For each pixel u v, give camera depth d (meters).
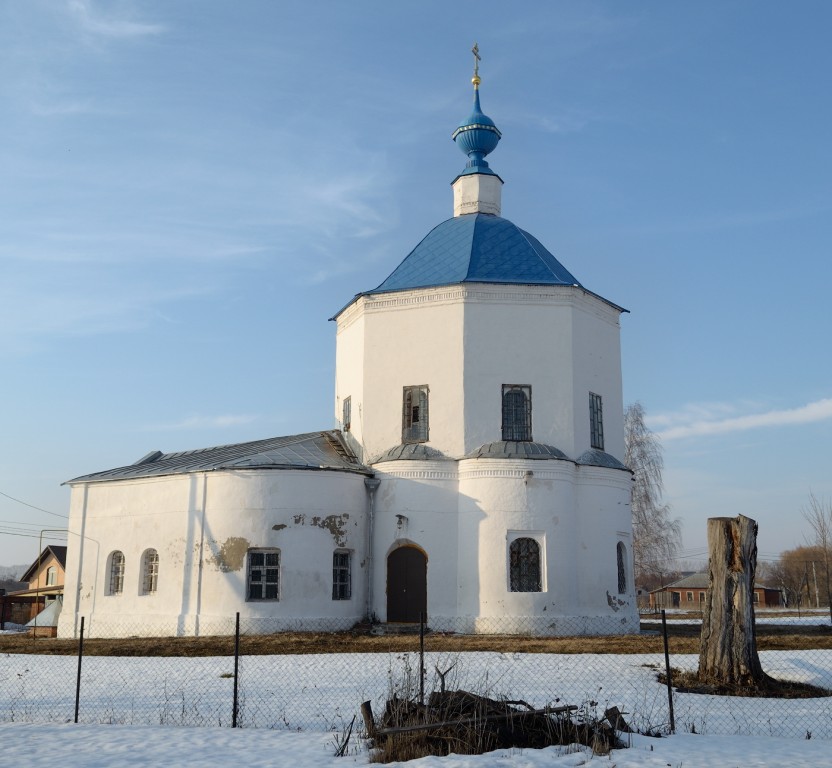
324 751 13.05
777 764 11.94
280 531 29.52
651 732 14.14
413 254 35.28
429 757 12.38
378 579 30.70
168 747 13.33
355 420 33.59
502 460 30.31
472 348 31.98
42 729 14.84
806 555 91.81
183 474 31.19
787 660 21.50
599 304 33.97
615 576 31.36
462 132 37.97
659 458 54.03
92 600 33.03
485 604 29.59
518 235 35.03
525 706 14.76
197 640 26.98
